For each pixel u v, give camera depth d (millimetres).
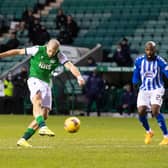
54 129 54375
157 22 98188
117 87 86188
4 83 82500
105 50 94375
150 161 27344
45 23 102375
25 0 107500
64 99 82438
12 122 64875
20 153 30219
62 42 91688
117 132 50719
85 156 29047
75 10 104188
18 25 96812
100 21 101188
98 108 80062
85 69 83812
